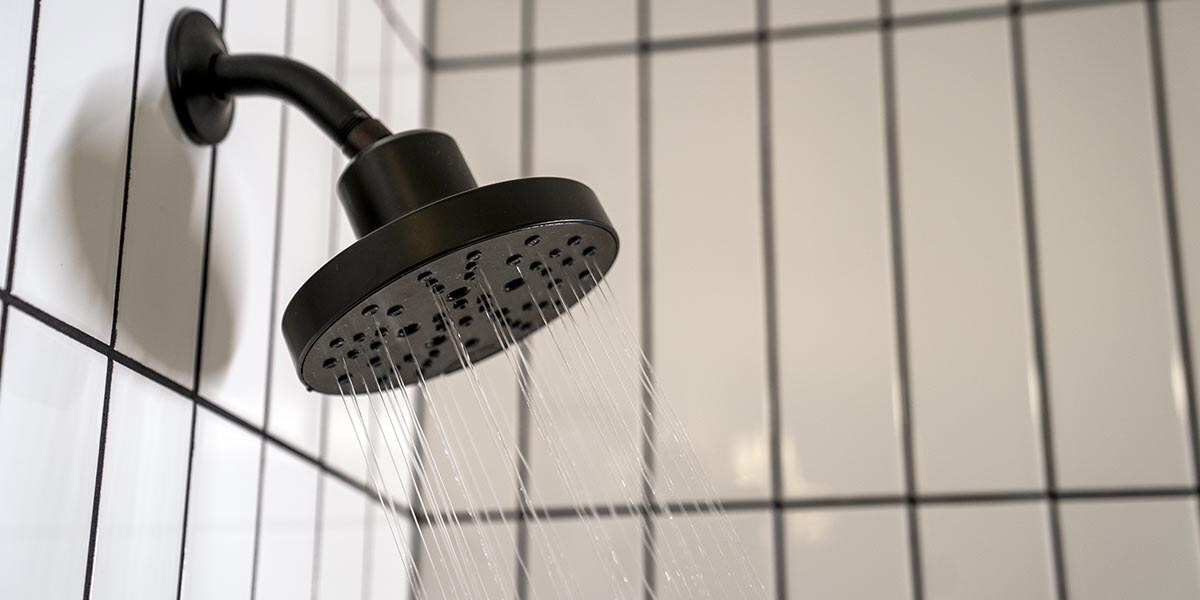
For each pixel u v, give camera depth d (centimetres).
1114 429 86
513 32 102
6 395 47
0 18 48
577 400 91
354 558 81
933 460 88
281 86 61
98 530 52
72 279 51
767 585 87
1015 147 93
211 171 64
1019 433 87
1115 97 93
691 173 96
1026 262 91
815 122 96
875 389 90
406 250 47
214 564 62
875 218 93
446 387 91
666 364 92
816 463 89
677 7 100
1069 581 84
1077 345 88
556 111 100
